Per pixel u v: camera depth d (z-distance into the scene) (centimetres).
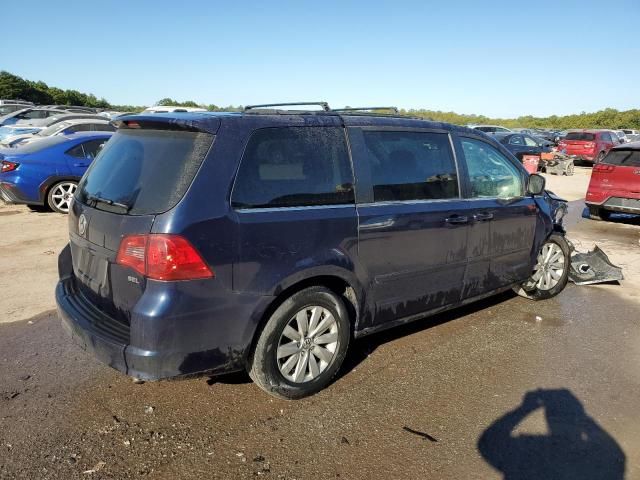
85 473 267
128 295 288
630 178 980
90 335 297
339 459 284
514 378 380
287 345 327
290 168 325
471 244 434
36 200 930
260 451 288
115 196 307
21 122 1841
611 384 376
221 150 298
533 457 291
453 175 425
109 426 307
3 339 419
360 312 366
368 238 355
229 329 296
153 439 296
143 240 277
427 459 287
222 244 288
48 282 562
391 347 425
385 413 329
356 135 364
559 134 3891
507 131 2577
